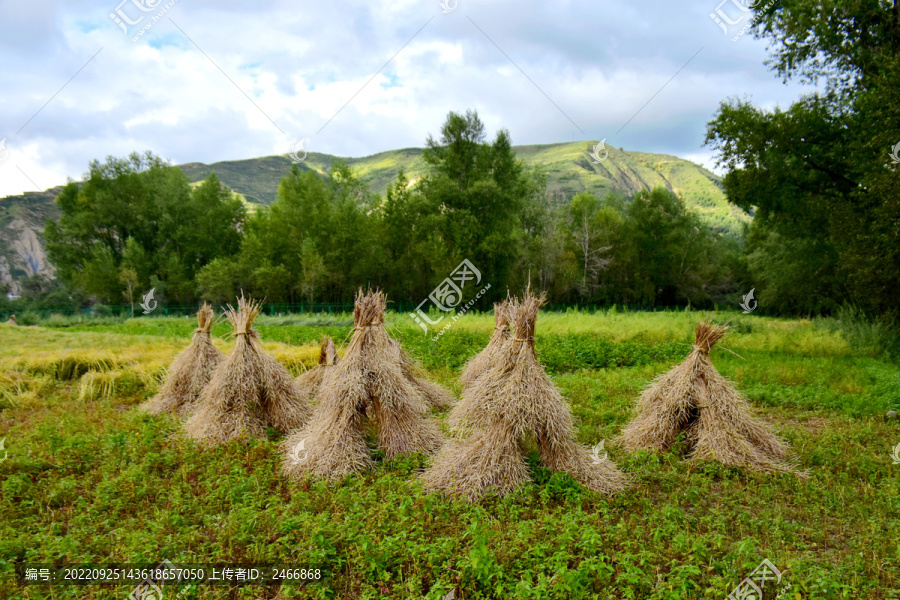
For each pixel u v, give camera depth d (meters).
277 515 4.95
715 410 6.77
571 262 45.03
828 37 17.12
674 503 5.39
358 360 6.54
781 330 19.70
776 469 6.27
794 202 19.98
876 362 14.41
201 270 39.69
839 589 3.89
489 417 5.79
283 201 41.47
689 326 18.48
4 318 29.58
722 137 19.61
